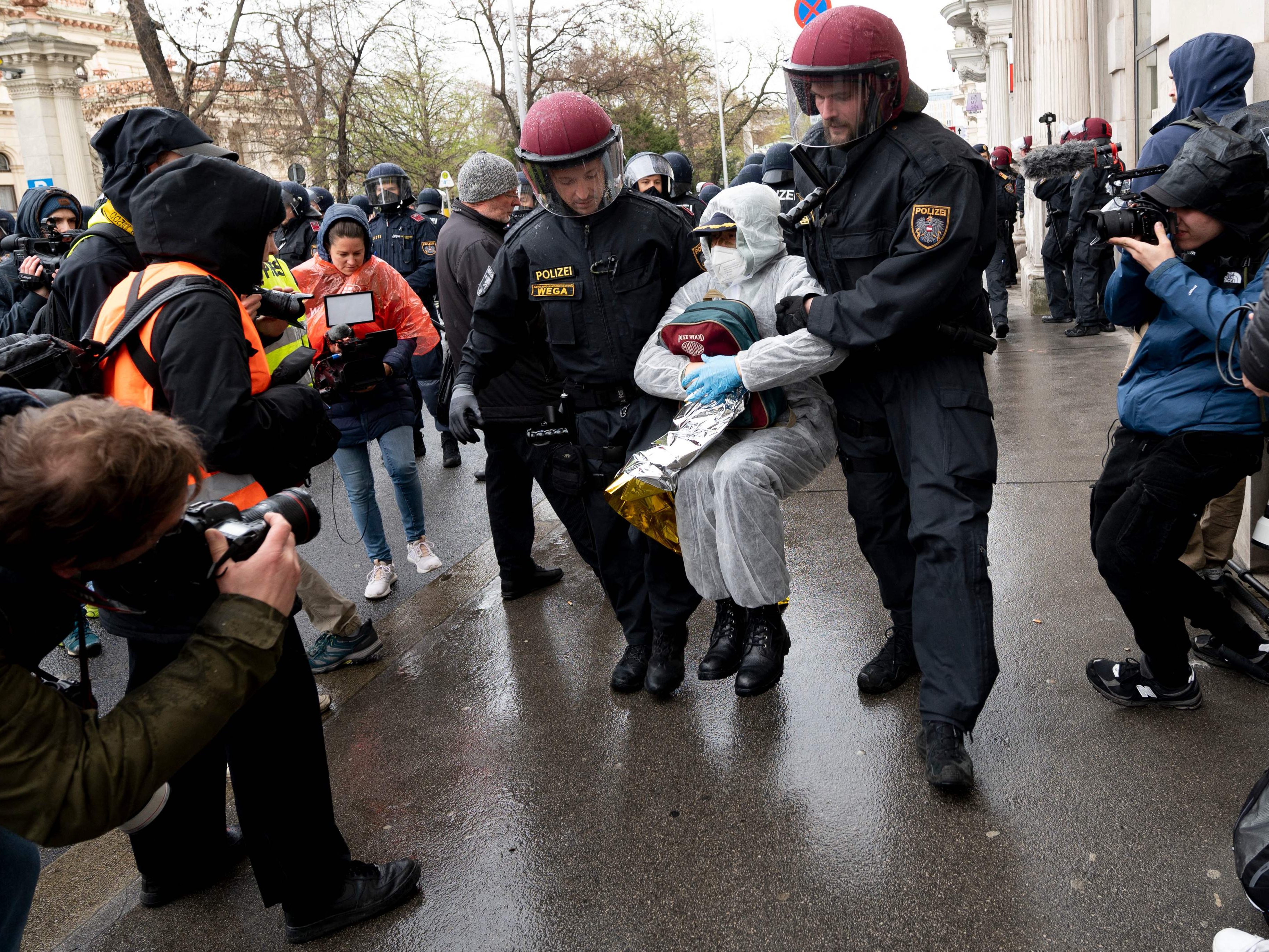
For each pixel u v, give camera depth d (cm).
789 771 278
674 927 224
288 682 217
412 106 2591
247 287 230
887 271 246
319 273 451
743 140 5166
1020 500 470
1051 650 327
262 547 150
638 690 335
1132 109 973
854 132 253
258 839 222
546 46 2667
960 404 260
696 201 726
